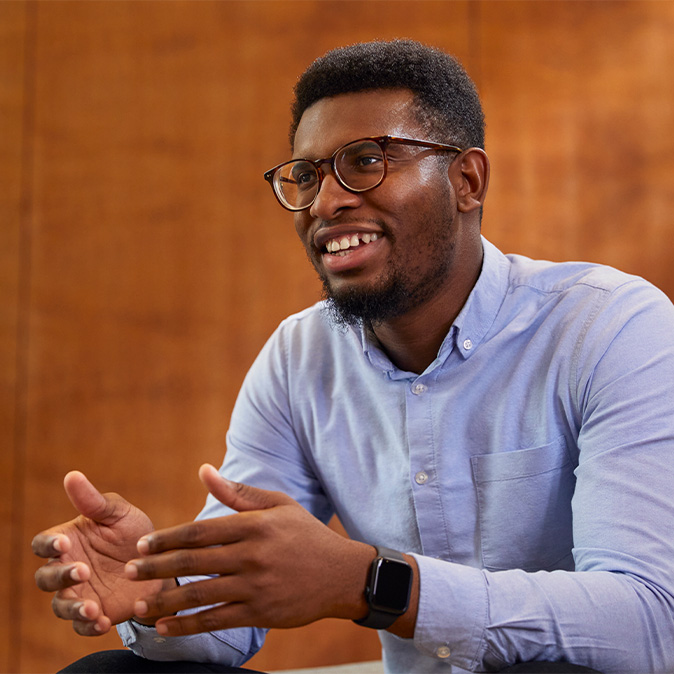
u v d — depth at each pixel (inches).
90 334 136.3
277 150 137.8
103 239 137.1
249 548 41.6
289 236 137.5
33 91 138.9
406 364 65.4
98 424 135.6
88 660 55.0
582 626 46.0
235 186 137.4
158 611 41.4
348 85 59.9
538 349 61.0
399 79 59.9
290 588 42.4
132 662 54.9
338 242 58.8
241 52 138.3
